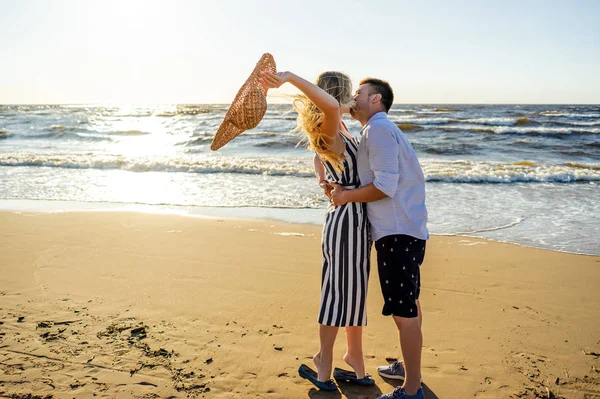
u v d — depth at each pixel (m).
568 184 9.43
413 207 2.31
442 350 2.90
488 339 3.03
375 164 2.23
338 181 2.43
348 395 2.48
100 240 5.15
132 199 7.93
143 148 18.97
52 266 4.31
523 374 2.63
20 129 28.69
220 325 3.20
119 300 3.59
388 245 2.29
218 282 3.97
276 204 7.47
